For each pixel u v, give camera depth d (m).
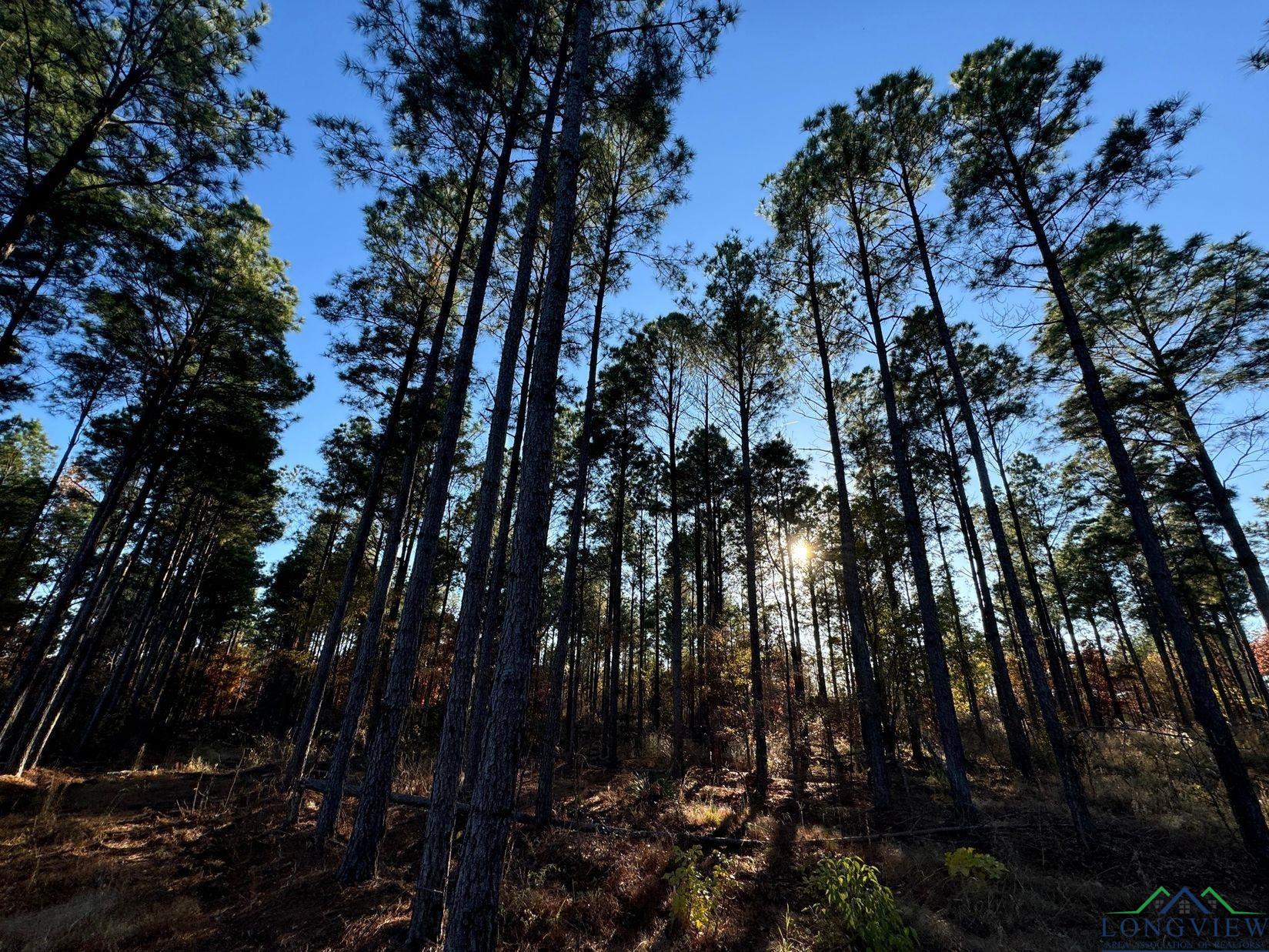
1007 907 5.97
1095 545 19.23
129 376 13.73
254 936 5.19
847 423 17.38
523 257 7.14
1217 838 7.37
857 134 11.40
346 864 6.52
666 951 5.17
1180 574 17.36
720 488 19.55
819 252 13.26
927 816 9.28
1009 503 18.19
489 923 3.73
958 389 10.42
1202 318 11.70
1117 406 11.61
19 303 10.78
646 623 29.58
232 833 8.23
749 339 14.92
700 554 19.88
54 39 8.30
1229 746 7.10
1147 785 10.00
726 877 6.57
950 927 5.53
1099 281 10.97
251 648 32.56
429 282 11.16
